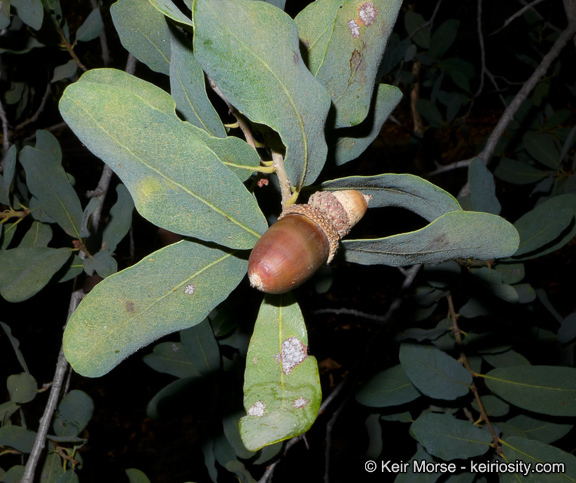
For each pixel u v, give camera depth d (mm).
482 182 262
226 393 301
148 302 154
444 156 1107
